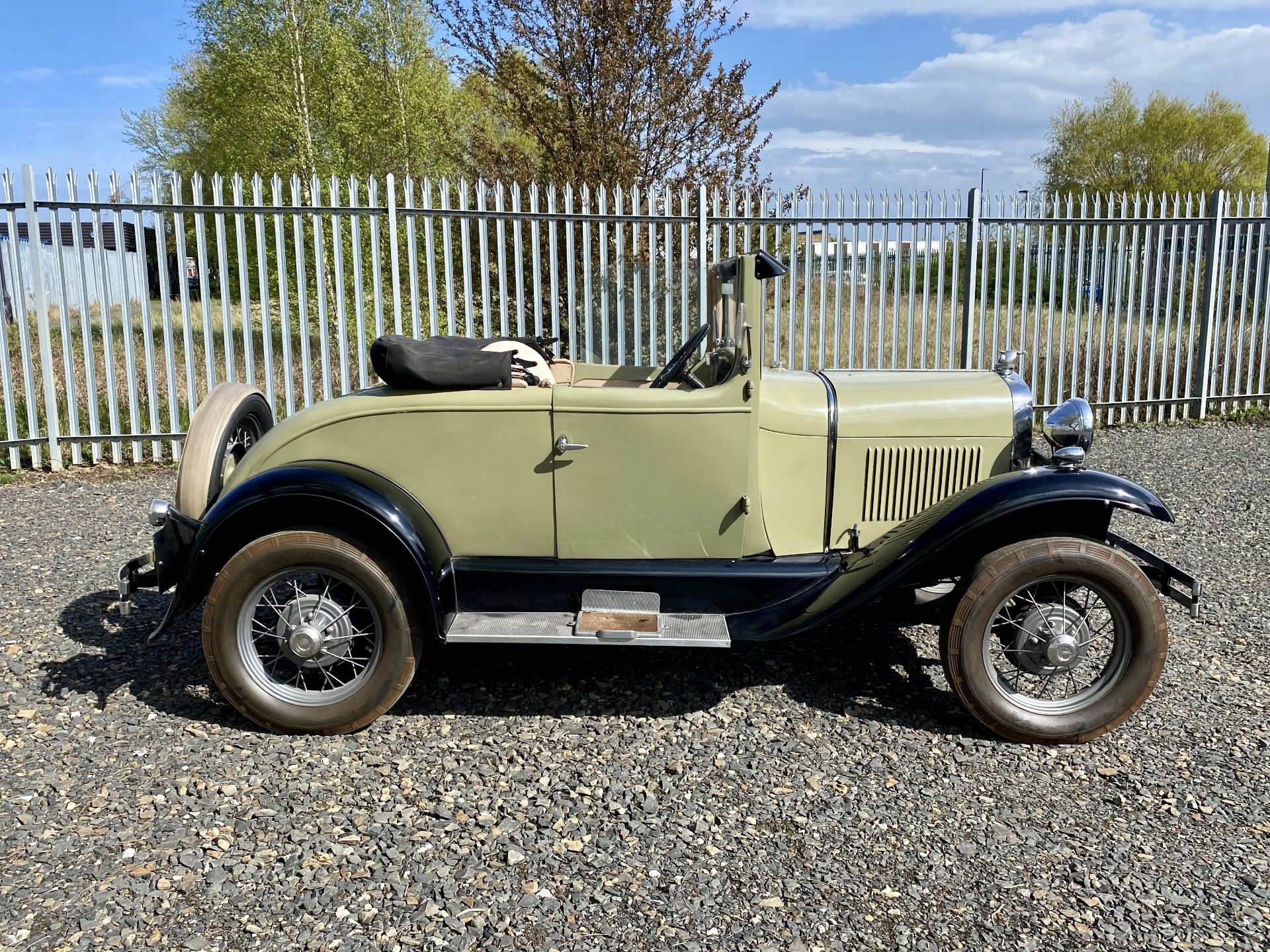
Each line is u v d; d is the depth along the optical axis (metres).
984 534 3.55
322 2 18.38
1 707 3.71
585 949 2.41
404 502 3.54
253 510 3.39
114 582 5.16
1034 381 9.34
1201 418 9.88
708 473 3.62
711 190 10.73
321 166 18.00
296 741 3.48
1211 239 9.52
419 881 2.67
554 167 10.77
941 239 8.84
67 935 2.43
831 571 3.72
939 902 2.60
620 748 3.44
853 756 3.40
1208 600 4.97
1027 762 3.37
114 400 7.72
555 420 3.57
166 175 7.48
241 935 2.45
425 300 9.22
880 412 3.92
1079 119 36.84
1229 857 2.79
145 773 3.24
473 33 11.09
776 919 2.52
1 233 7.92
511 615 3.67
